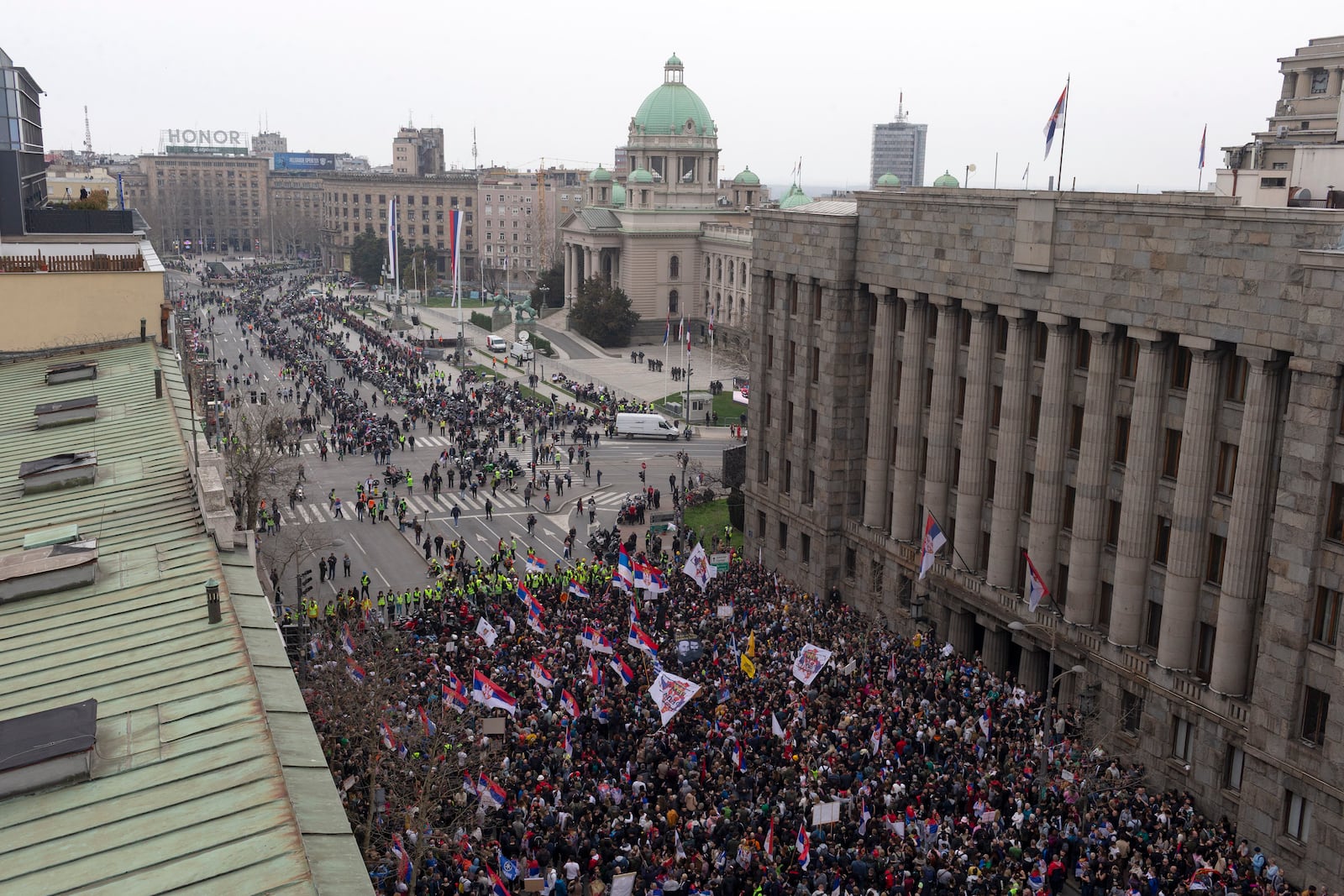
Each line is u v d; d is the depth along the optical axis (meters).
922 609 75.88
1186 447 56.34
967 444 72.06
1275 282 50.94
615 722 54.94
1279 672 50.81
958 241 70.88
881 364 79.75
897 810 46.69
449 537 102.38
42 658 29.48
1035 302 65.12
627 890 39.03
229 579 34.44
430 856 42.34
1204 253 54.34
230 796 23.30
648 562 84.00
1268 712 51.34
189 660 28.94
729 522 107.69
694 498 114.31
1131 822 48.91
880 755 51.78
